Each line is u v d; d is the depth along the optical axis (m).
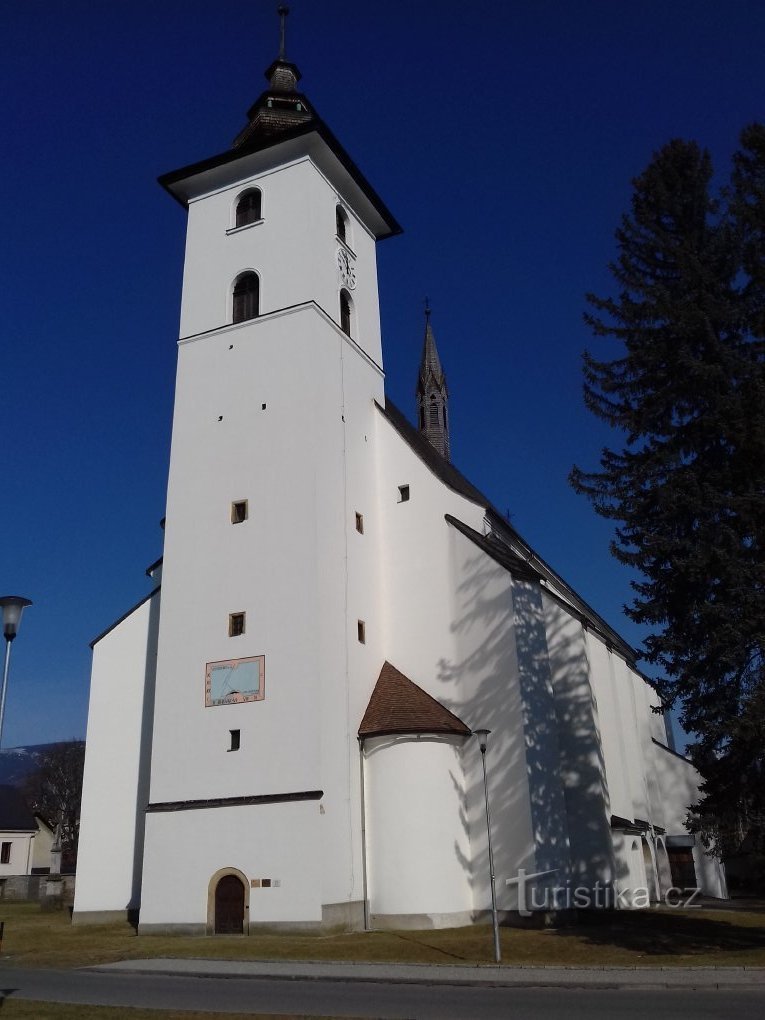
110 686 32.12
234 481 29.69
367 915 25.72
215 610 28.22
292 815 24.75
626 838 32.59
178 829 26.05
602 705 35.53
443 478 32.09
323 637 26.91
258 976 17.77
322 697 26.03
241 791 25.73
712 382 21.56
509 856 26.75
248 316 32.34
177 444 31.20
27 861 64.75
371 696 29.09
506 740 27.89
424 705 28.30
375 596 31.11
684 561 20.06
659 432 22.94
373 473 33.19
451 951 20.39
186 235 35.00
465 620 29.92
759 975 16.34
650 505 22.11
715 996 14.43
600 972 17.12
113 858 30.05
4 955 21.59
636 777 38.44
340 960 19.44
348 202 36.84
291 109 36.03
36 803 83.69
